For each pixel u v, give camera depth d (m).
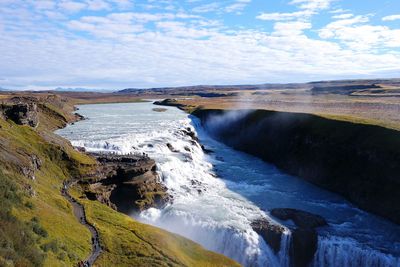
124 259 43.62
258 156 115.12
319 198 79.62
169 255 46.03
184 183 83.62
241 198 78.00
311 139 95.69
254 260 59.22
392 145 74.69
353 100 167.00
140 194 72.56
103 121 145.50
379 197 71.44
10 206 40.94
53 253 38.34
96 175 71.00
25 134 74.94
